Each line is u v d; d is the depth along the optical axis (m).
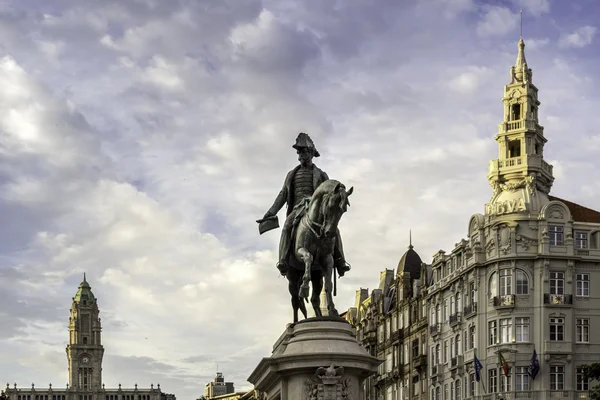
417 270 98.12
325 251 18.12
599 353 73.31
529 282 73.75
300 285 18.80
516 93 78.56
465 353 78.50
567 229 74.12
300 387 17.27
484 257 76.62
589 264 74.38
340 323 17.72
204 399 147.38
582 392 72.06
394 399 95.50
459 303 80.25
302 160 19.34
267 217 19.45
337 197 17.62
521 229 74.50
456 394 80.31
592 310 73.69
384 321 100.44
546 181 77.75
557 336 72.81
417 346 89.88
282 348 17.91
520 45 80.44
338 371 17.03
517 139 77.19
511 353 72.94
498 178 77.12
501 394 73.12
